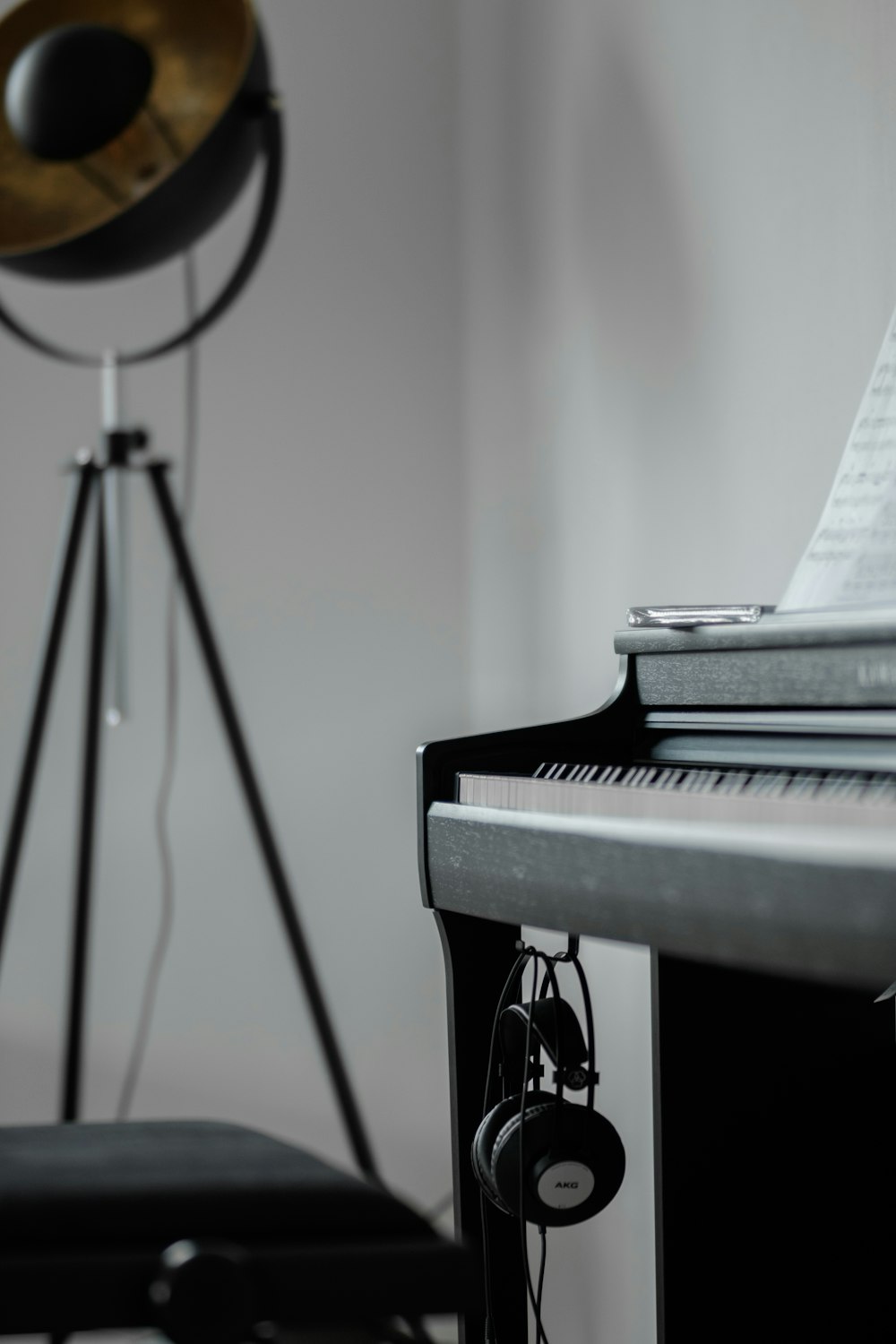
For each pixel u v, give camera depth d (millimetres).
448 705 3855
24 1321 2096
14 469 3699
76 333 3730
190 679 3762
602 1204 2562
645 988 3113
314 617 3812
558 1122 2551
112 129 3232
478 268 3756
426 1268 2137
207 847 3760
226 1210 2143
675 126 3119
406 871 3832
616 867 2229
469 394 3836
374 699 3830
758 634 2408
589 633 3344
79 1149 2252
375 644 3832
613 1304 3201
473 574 3807
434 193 3889
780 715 2410
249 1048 3768
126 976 3711
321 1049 3582
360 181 3854
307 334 3824
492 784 2424
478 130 3756
